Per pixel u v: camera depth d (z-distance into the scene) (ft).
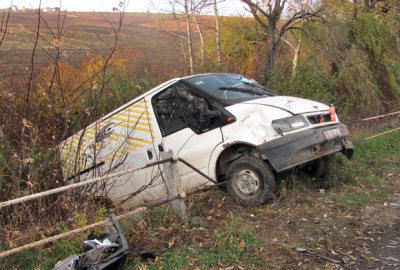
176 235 14.70
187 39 51.44
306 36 45.75
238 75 23.67
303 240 14.30
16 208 15.42
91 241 12.89
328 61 44.27
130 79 35.91
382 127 39.24
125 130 22.22
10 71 23.04
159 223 15.61
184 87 20.66
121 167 21.85
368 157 26.71
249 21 57.88
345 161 23.29
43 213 15.39
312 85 38.32
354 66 45.14
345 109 40.81
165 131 20.77
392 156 27.04
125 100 34.99
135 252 13.46
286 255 13.26
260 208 17.54
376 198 18.66
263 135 17.97
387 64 50.14
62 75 29.30
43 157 18.17
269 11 44.50
